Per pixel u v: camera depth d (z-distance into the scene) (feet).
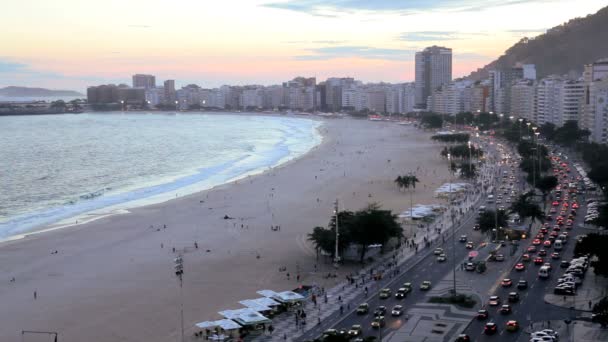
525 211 594.24
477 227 614.75
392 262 517.96
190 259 550.36
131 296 455.22
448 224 650.02
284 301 417.49
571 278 431.84
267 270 513.04
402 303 414.82
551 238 553.64
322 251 560.61
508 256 515.09
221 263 536.01
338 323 383.04
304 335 365.81
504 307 386.93
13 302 447.01
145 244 607.78
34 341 376.68
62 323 405.80
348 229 531.09
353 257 539.29
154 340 375.04
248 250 577.02
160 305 435.12
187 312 420.36
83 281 493.36
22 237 648.79
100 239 632.38
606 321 341.21
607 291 411.75
